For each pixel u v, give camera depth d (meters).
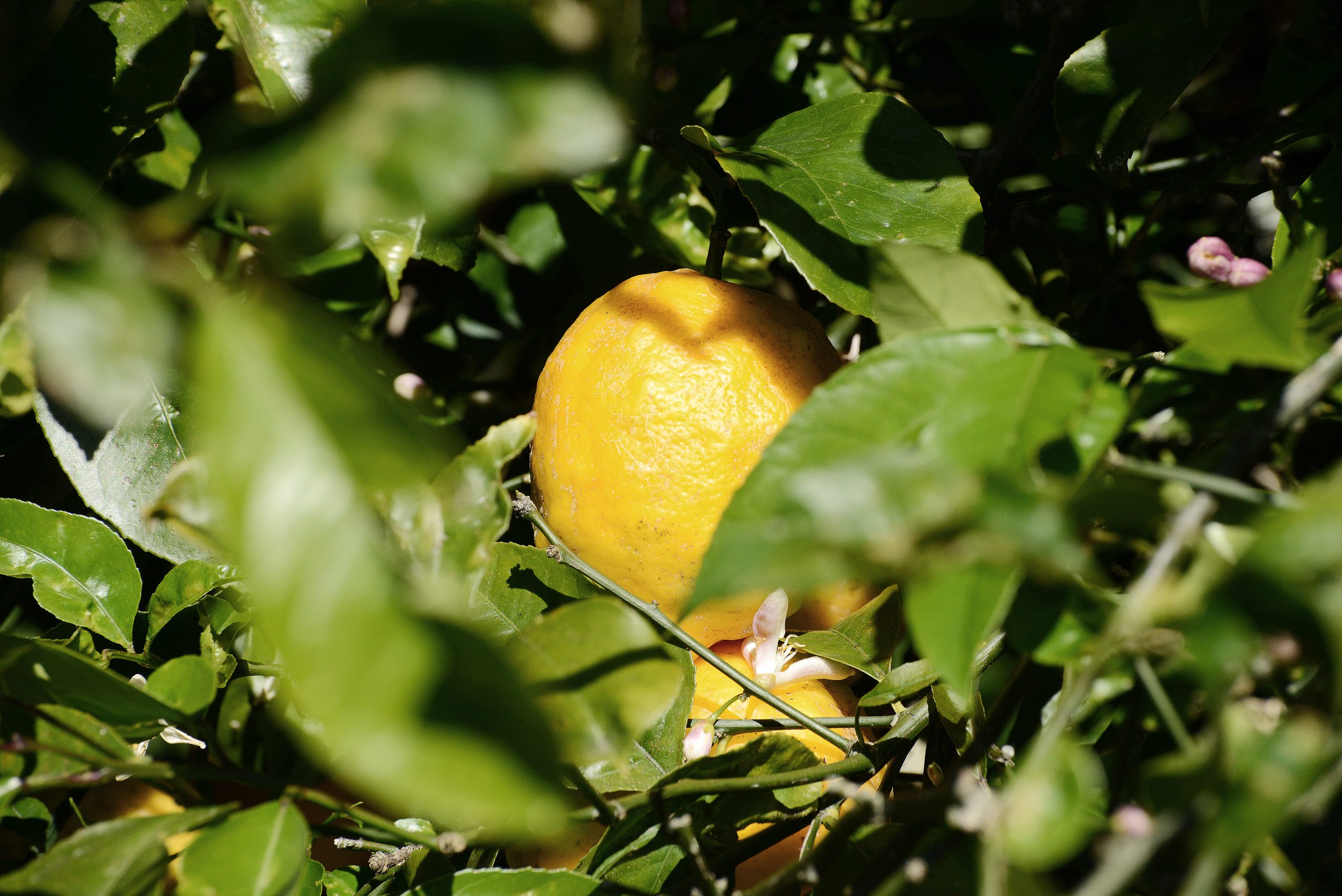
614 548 0.82
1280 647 0.73
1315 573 0.69
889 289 0.75
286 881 0.74
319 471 0.55
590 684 0.74
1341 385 0.74
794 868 0.75
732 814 0.79
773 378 0.82
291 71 0.79
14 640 0.77
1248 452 0.73
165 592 0.82
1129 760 0.77
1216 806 0.71
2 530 0.82
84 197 0.71
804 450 0.73
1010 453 0.72
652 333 0.82
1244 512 0.73
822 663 0.83
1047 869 0.74
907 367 0.73
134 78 0.83
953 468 0.71
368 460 0.58
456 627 0.54
